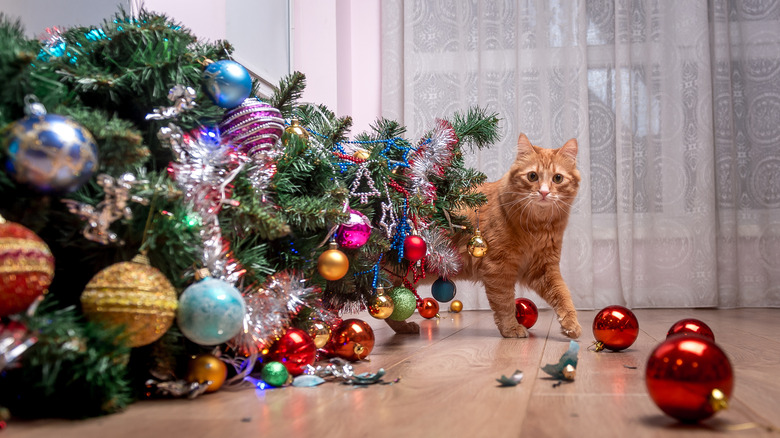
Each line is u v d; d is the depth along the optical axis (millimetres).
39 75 912
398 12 3162
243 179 1115
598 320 1485
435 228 1752
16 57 819
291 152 1310
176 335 984
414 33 3139
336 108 2865
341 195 1309
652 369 806
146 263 941
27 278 768
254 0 2188
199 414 887
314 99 2771
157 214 982
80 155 824
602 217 3084
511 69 3127
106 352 838
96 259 993
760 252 3055
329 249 1344
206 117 1136
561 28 3088
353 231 1349
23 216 866
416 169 1606
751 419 830
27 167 801
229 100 1146
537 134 3088
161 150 1107
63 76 1012
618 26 3033
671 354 794
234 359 1111
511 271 1954
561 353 1478
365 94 3307
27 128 799
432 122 3107
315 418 856
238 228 1137
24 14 1514
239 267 1109
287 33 2529
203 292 946
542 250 2008
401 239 1622
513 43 3125
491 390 1036
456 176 1789
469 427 796
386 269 1772
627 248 2992
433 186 1640
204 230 1025
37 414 873
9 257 752
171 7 1603
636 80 3107
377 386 1089
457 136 1761
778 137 3051
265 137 1184
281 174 1266
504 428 789
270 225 1075
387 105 3154
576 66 3033
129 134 896
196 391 985
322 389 1069
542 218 1974
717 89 3051
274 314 1114
